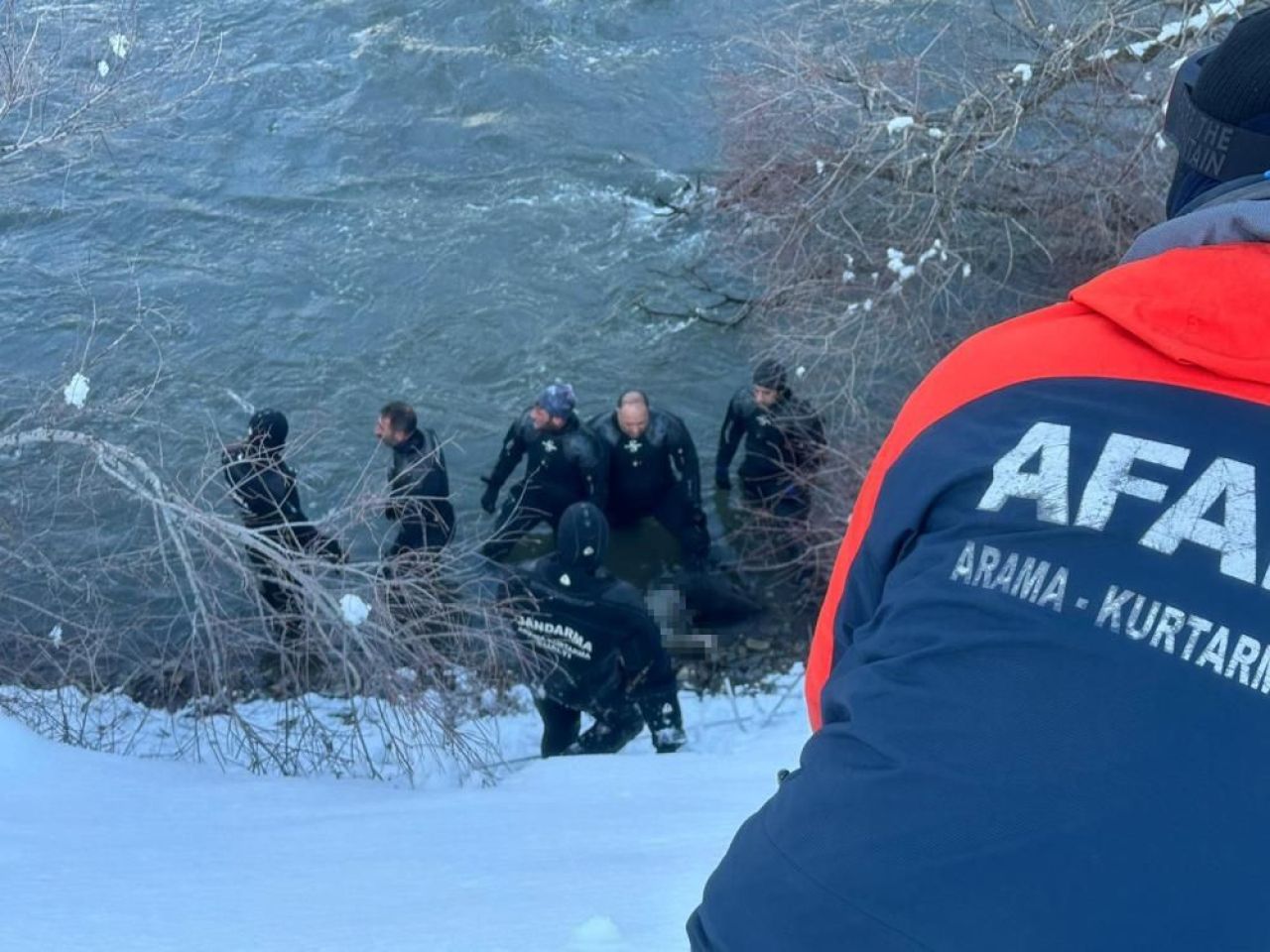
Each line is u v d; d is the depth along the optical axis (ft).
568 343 43.04
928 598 3.15
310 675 27.73
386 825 13.47
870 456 32.78
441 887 8.85
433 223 48.88
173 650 28.43
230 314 44.52
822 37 45.39
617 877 9.13
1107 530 3.00
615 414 33.01
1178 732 2.74
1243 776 2.68
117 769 17.80
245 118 54.39
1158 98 32.60
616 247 46.93
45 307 44.34
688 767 19.33
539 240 47.70
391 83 56.44
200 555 30.22
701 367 41.68
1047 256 36.73
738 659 31.73
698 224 47.60
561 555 20.44
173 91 53.21
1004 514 3.14
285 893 8.60
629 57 57.41
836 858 2.95
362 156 52.75
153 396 38.96
